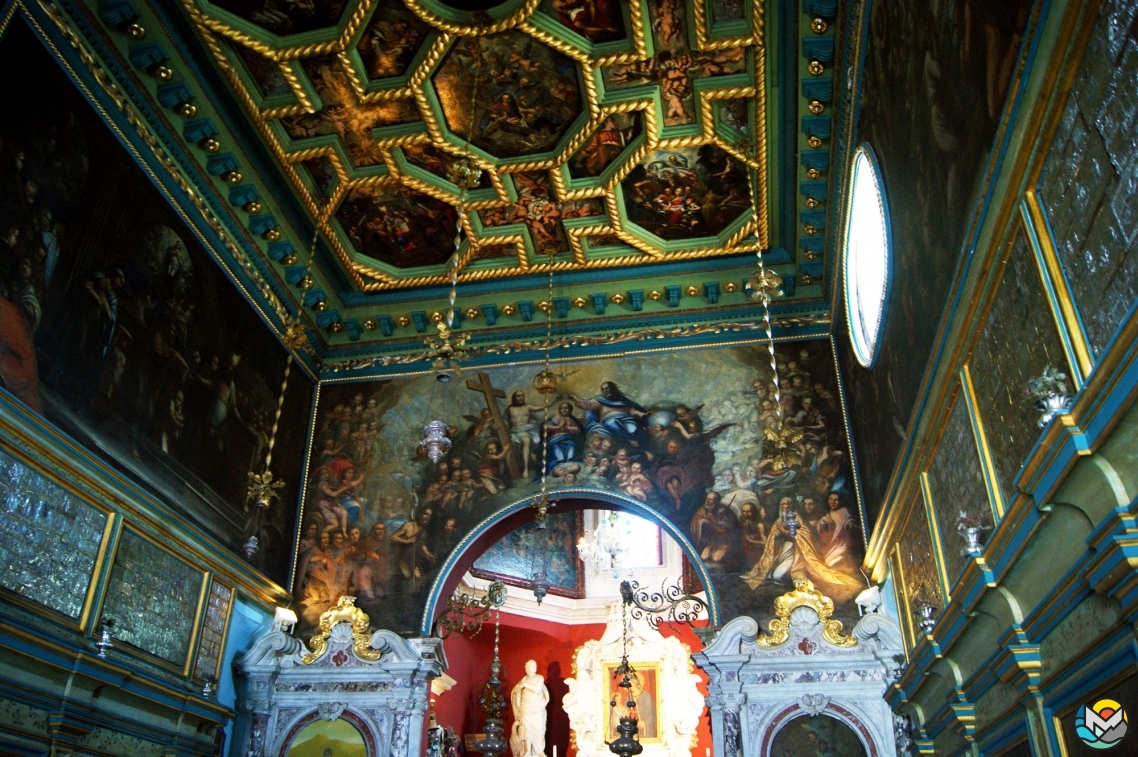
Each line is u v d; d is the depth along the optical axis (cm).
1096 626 571
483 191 1529
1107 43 477
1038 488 580
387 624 1508
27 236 982
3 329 933
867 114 1104
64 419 1022
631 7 1194
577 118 1385
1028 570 663
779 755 1296
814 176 1402
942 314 830
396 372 1750
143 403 1188
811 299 1664
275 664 1417
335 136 1403
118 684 1059
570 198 1519
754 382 1625
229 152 1365
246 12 1199
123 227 1167
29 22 1006
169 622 1210
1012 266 653
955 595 803
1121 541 481
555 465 1620
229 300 1448
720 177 1484
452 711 2338
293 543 1594
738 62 1277
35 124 1007
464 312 1742
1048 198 577
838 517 1472
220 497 1373
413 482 1641
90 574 1046
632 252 1647
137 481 1155
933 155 818
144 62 1188
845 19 1126
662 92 1338
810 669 1341
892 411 1159
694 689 2383
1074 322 549
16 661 907
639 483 1576
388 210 1565
